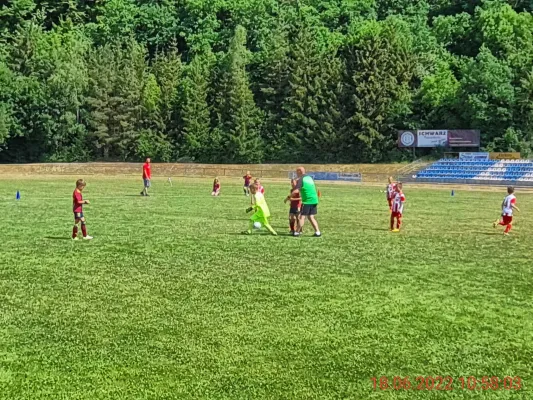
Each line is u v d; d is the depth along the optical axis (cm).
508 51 6788
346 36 8031
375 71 6719
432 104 6625
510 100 6225
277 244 1603
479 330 834
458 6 8925
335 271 1235
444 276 1195
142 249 1502
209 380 653
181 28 9631
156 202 2956
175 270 1232
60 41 8281
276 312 913
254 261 1341
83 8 10050
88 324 851
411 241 1694
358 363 705
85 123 7862
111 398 608
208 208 2642
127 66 7762
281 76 7462
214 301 977
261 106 7656
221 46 9181
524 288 1091
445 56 7438
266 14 9275
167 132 7669
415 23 8000
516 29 7188
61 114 7700
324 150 6944
